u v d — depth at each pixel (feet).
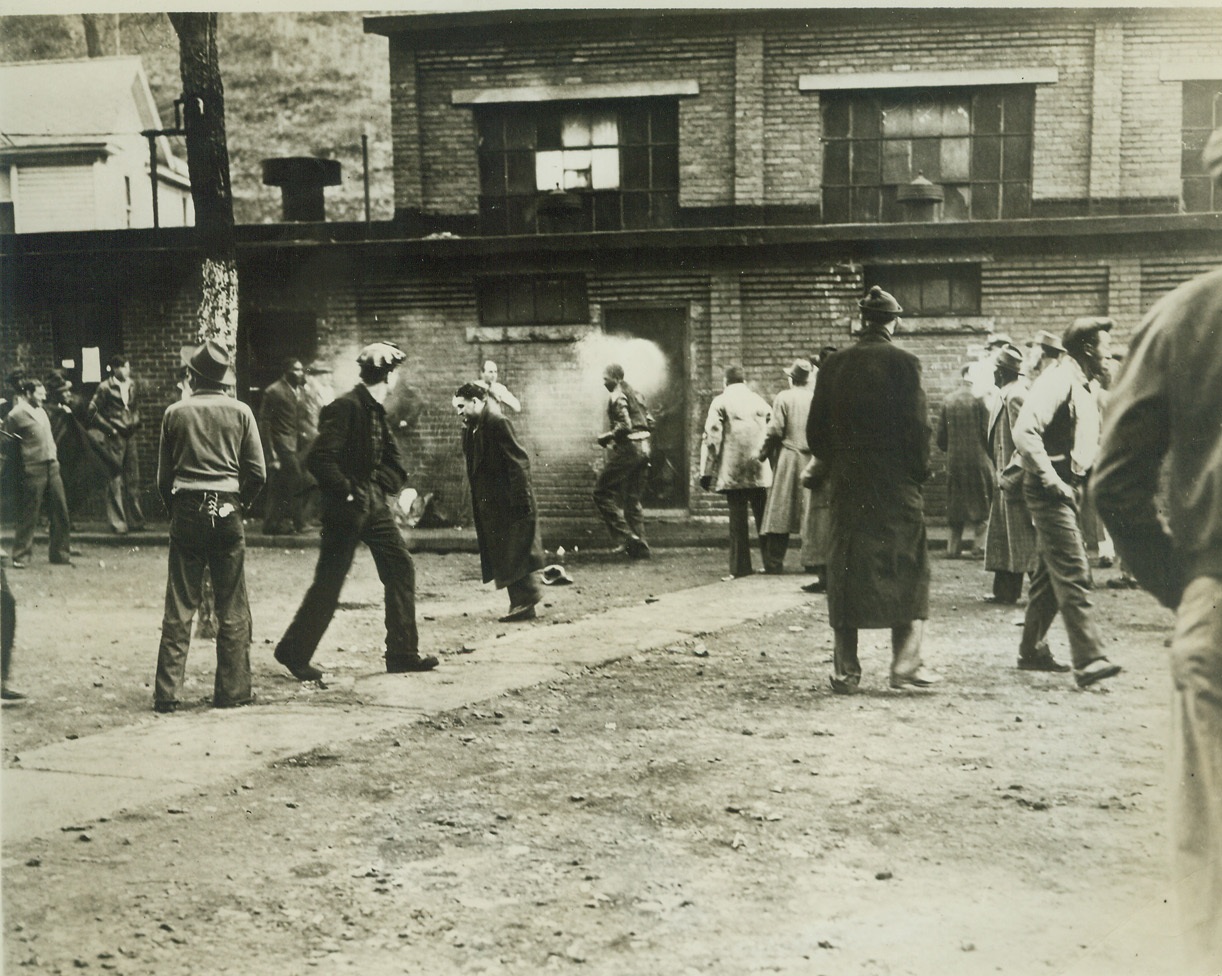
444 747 17.37
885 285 48.55
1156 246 46.73
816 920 11.19
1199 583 8.01
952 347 47.91
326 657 24.91
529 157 50.93
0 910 11.53
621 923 11.18
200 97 29.66
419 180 51.26
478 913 11.44
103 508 52.13
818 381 20.48
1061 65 47.52
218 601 20.30
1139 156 47.39
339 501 21.88
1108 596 30.66
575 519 50.31
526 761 16.60
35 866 12.69
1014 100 48.14
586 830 13.75
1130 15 46.78
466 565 41.01
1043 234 46.73
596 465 50.11
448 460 50.90
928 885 11.95
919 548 20.22
